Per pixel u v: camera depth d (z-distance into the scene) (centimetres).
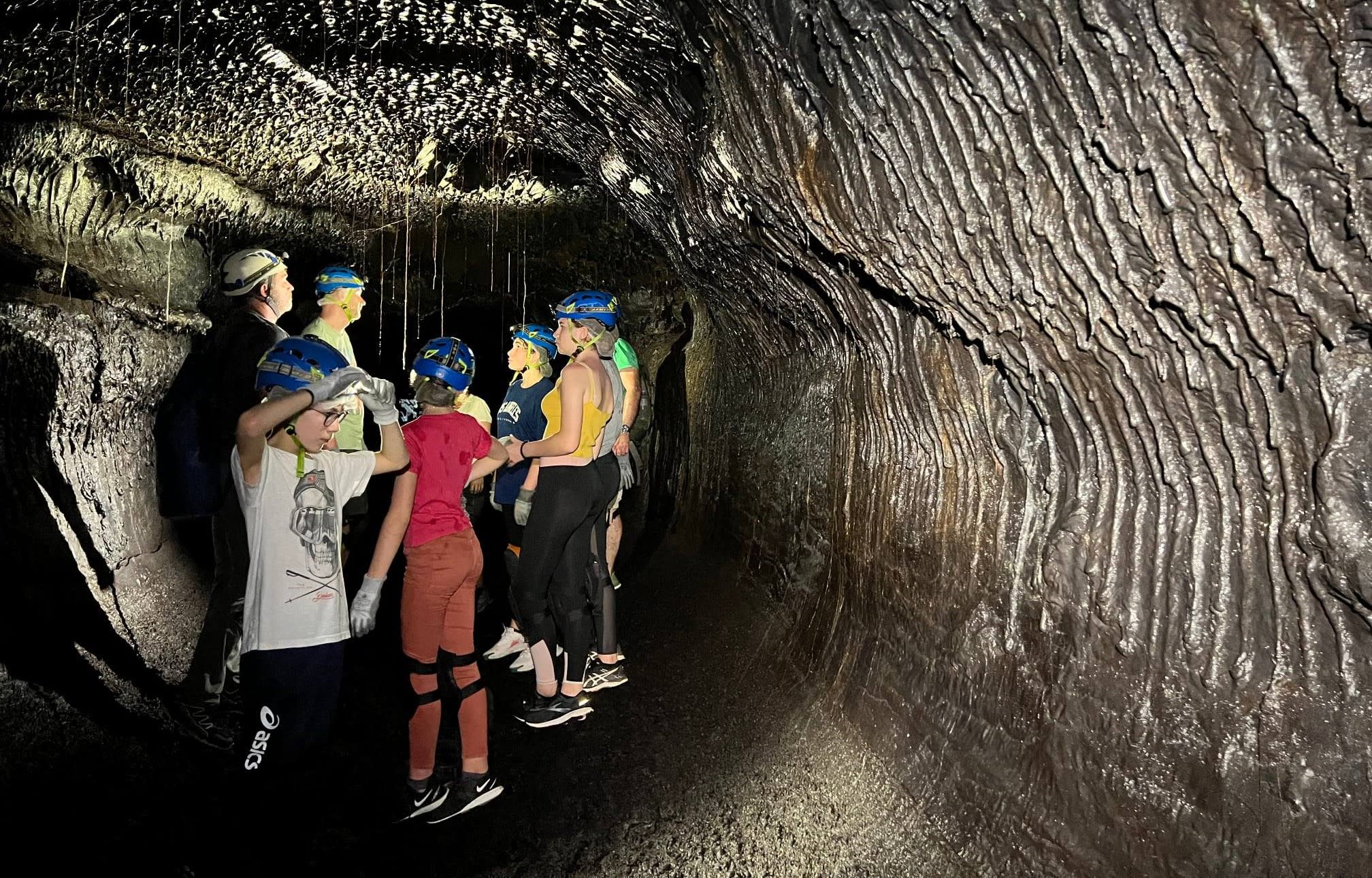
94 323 504
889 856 271
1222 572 186
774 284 428
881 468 356
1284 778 172
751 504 573
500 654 497
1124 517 213
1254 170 143
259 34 371
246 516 267
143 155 495
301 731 268
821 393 450
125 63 385
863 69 216
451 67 412
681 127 365
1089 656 226
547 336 455
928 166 213
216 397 346
